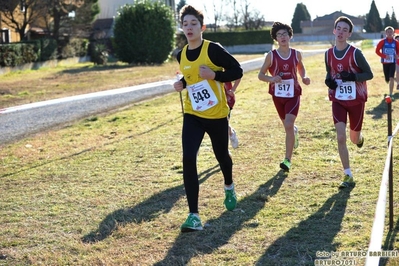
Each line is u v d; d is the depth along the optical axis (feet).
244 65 100.07
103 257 13.84
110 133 33.68
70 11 129.59
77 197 19.62
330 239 14.10
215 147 16.12
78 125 37.96
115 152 27.30
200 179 21.09
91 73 93.25
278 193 18.58
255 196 18.29
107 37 159.12
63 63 129.70
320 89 49.93
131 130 34.14
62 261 13.78
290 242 14.10
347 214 15.96
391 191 14.03
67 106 49.96
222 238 14.67
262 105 41.34
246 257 13.29
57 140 32.35
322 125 30.68
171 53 124.88
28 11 126.82
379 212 10.30
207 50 15.26
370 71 19.30
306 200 17.61
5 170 24.99
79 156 26.94
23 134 35.91
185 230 15.08
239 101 44.57
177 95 54.49
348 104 19.60
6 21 127.54
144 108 45.27
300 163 22.53
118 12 121.19
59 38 132.16
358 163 21.95
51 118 42.78
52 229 16.33
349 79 19.10
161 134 31.73
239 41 185.68
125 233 15.49
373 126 29.55
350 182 18.74
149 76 81.71
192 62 15.42
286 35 20.99
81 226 16.42
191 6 15.40
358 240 13.84
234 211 16.89
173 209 17.61
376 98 40.47
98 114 44.01
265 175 21.01
